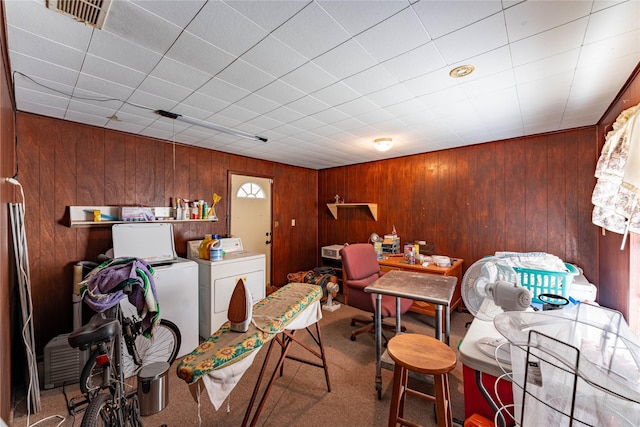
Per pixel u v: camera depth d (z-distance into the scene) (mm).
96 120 2621
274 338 1654
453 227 3719
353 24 1301
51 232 2543
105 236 2846
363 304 2762
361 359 2541
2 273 1255
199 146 3637
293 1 1156
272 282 4609
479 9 1196
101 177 2826
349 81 1866
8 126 1618
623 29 1309
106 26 1306
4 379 1357
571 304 1373
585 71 1716
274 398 1997
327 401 1965
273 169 4641
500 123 2738
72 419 1815
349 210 4918
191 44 1456
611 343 921
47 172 2518
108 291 1742
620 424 685
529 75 1775
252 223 4336
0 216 1175
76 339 1274
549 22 1272
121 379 1470
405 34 1372
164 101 2195
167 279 2506
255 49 1503
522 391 870
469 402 1312
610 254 2408
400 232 4250
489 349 1218
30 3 1141
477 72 1743
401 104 2262
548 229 3041
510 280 1639
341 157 4332
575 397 733
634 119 1557
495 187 3381
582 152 2848
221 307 2955
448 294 1935
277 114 2494
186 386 2160
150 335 1907
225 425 1756
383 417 1811
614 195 2014
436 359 1326
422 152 3977
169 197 3350
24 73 1736
